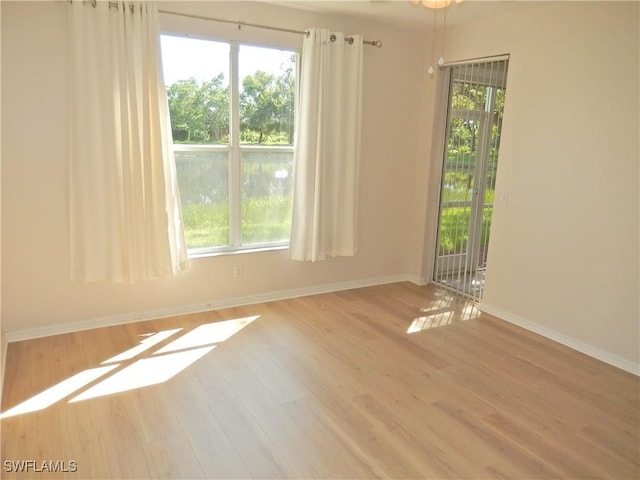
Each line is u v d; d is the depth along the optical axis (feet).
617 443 7.68
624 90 9.87
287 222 13.88
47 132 10.07
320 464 6.93
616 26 9.91
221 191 12.64
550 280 11.69
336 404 8.51
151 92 10.55
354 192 13.91
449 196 15.21
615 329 10.39
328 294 14.66
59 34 9.82
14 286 10.32
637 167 9.77
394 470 6.86
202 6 11.23
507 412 8.46
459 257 15.10
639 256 9.86
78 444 7.16
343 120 13.48
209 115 12.10
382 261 15.87
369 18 13.46
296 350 10.63
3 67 9.47
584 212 10.81
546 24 11.28
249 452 7.13
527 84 11.84
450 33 14.08
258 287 13.60
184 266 11.89
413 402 8.68
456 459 7.15
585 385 9.50
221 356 10.19
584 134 10.68
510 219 12.57
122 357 9.95
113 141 10.28
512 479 6.77
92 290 11.16
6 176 9.87
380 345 11.06
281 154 13.38
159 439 7.35
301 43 12.78
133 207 10.75
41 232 10.39
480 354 10.77
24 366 9.41
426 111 15.16
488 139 13.73
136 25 10.17
